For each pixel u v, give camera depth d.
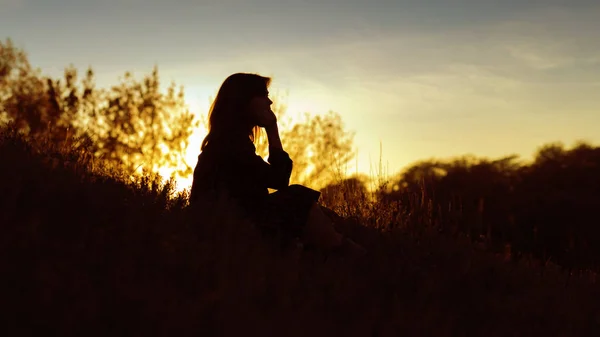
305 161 13.91
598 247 10.60
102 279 2.64
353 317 3.00
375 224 5.85
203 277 2.92
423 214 6.23
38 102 14.18
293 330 2.56
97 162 4.90
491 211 15.47
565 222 14.52
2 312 2.13
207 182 4.30
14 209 3.04
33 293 2.28
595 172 16.91
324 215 4.32
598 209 14.91
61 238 2.96
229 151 4.25
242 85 4.41
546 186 16.61
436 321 3.24
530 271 5.39
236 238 3.70
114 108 14.48
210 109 4.51
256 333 2.45
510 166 17.42
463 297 4.10
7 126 4.79
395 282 3.92
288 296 2.99
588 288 5.26
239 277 3.06
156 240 3.26
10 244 2.63
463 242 5.52
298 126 14.10
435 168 16.80
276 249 3.86
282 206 4.21
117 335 2.23
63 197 3.30
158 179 4.51
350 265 4.05
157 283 2.74
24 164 3.58
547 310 4.10
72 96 14.45
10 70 14.81
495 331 3.47
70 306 2.26
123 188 4.02
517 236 14.34
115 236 3.19
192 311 2.46
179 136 13.84
